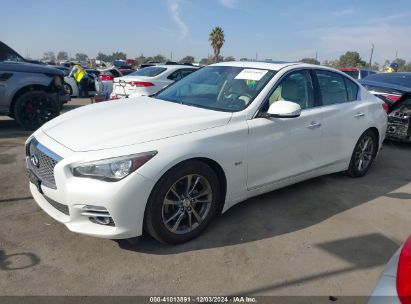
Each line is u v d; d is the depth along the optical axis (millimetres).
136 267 2947
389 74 9328
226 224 3701
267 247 3330
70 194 2854
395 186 5074
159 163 2945
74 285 2709
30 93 7508
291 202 4309
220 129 3404
